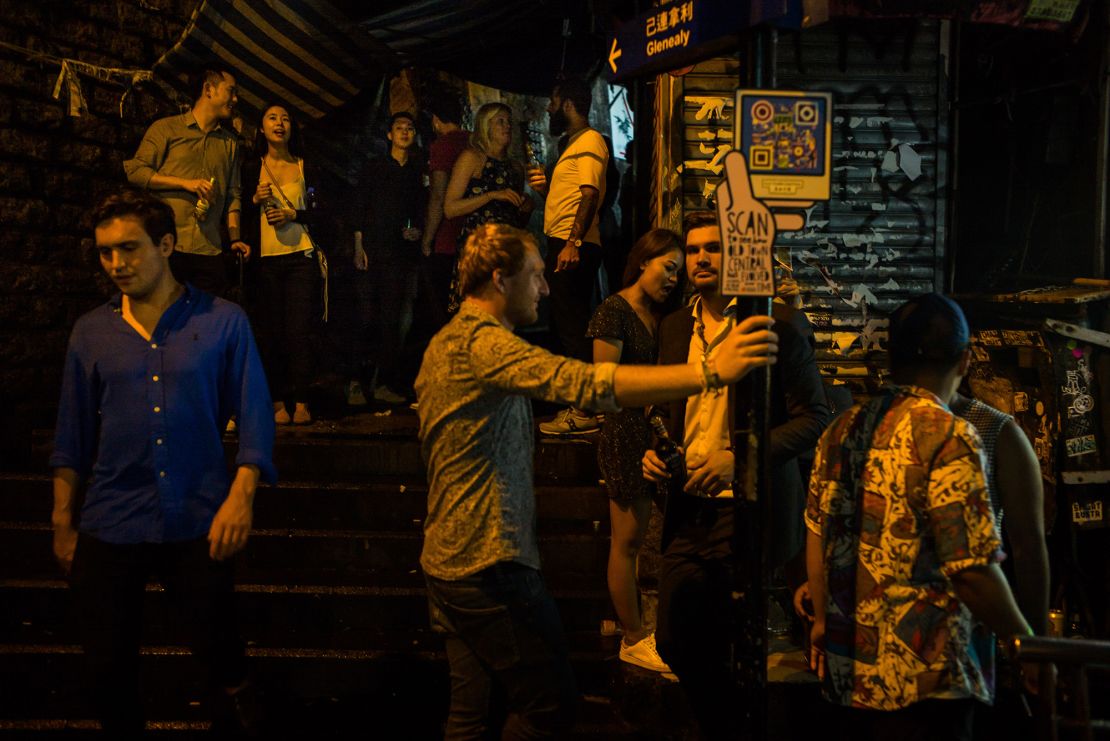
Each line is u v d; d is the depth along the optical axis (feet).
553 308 19.69
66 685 13.42
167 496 10.36
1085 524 14.02
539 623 9.48
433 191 21.90
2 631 14.14
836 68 17.22
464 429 9.36
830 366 17.42
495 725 10.55
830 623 8.20
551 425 18.29
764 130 7.98
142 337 10.55
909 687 7.66
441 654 13.51
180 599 10.55
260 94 20.22
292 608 14.43
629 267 12.73
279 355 19.65
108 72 20.63
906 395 8.21
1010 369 14.79
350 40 19.54
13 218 18.90
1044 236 16.79
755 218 8.00
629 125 26.43
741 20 8.02
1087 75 15.46
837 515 8.29
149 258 10.33
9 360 18.80
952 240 17.54
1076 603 14.16
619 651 13.53
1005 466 9.04
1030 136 17.10
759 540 8.19
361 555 15.40
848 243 17.40
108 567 10.37
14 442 17.99
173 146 18.38
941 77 17.28
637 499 12.25
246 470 10.55
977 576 7.38
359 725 12.92
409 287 22.75
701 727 11.02
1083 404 13.91
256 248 19.35
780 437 10.04
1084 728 7.36
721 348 8.10
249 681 11.21
